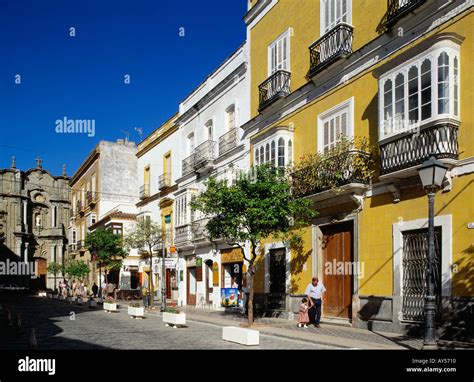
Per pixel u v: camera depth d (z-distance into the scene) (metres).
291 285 17.72
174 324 16.36
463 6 11.71
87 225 48.72
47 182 60.09
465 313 10.90
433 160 9.60
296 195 16.08
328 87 16.33
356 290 14.35
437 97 11.59
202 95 26.83
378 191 13.84
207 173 25.62
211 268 25.22
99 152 45.44
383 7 14.22
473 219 11.02
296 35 18.34
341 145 14.75
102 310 25.81
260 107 19.73
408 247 12.82
